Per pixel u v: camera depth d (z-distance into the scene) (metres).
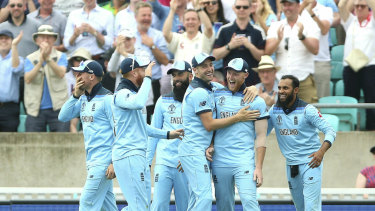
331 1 44.97
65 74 40.28
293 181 30.88
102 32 42.56
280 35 39.59
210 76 29.28
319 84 41.44
